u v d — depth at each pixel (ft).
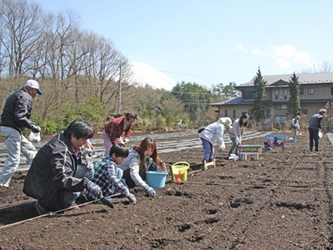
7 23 107.96
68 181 13.33
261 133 103.19
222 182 21.01
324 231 11.97
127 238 11.28
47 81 85.56
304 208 15.14
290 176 23.12
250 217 13.71
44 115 79.25
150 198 16.85
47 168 13.56
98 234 11.57
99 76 135.23
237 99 159.94
